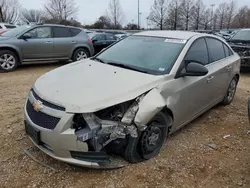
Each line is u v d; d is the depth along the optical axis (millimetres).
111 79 3377
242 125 4695
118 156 3426
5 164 3264
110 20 43500
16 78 7598
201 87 4160
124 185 2975
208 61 4535
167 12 45719
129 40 4566
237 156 3703
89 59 4391
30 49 8789
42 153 3484
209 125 4637
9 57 8516
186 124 4270
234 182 3162
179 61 3754
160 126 3461
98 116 2977
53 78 3541
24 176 3068
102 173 3141
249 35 10219
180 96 3682
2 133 3975
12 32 8977
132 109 3055
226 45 5363
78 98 2955
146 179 3086
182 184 3061
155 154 3516
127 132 3035
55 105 2928
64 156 2916
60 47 9414
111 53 4359
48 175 3090
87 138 2854
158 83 3377
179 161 3480
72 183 2973
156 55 3936
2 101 5391
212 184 3107
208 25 51625
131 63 3896
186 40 4156
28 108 3283
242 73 9805
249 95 6613
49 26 9250
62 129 2826
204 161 3529
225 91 5254
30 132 3135
